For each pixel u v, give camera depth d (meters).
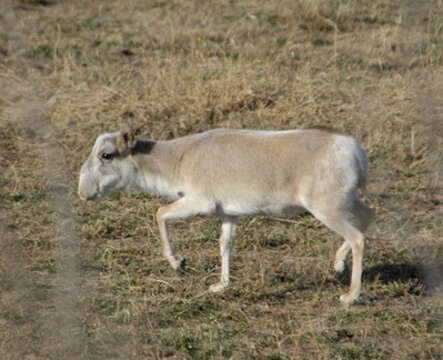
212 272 25.03
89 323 21.66
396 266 25.19
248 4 55.03
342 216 21.95
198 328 21.06
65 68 42.75
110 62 45.09
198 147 23.38
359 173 22.00
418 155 33.72
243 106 37.56
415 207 29.80
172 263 24.16
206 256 26.23
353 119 36.78
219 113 37.06
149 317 21.94
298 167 21.98
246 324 21.41
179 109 37.47
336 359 19.27
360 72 42.09
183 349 20.05
